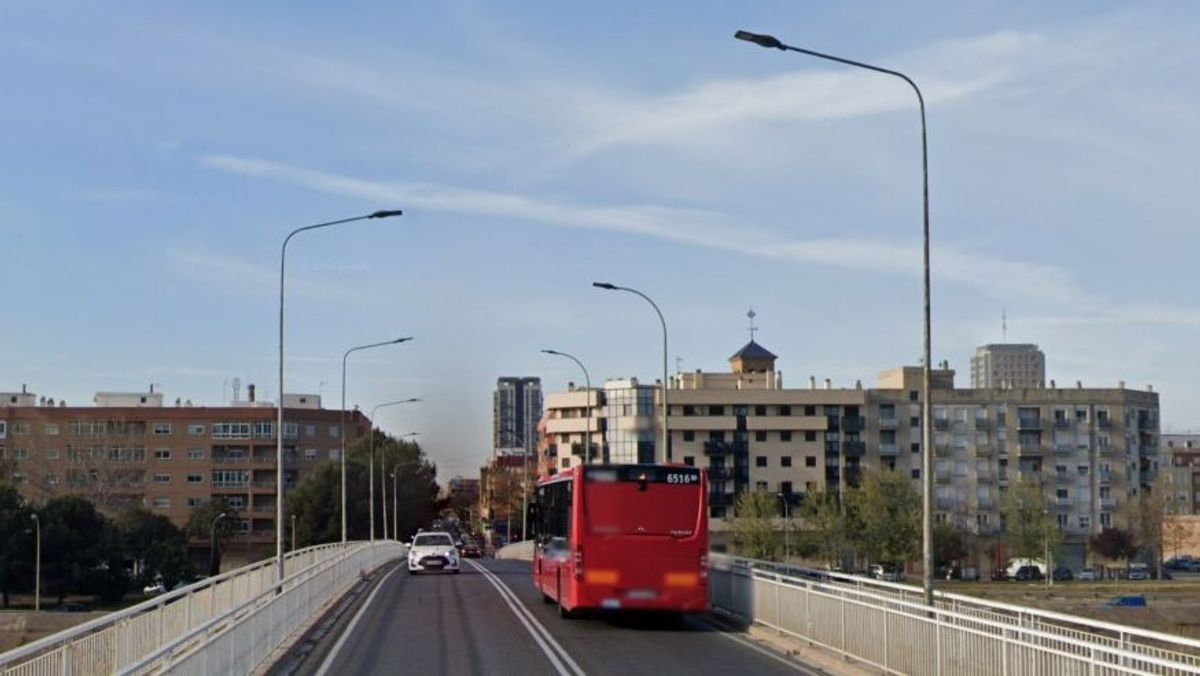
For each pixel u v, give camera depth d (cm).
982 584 6862
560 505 2766
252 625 1738
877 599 1819
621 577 2456
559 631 2498
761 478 9669
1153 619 3897
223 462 10700
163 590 7069
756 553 7875
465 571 5341
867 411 9731
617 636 2398
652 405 9831
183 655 1234
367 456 10931
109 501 8594
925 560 1906
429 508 12606
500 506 15312
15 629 4109
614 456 10006
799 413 9725
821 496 7844
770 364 12356
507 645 2236
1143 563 8950
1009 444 9700
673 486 2486
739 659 2011
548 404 11606
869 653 1817
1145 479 10069
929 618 1597
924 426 1952
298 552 3253
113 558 6838
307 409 11075
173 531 7731
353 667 1920
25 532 6425
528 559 7481
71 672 1099
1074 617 1411
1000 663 1377
